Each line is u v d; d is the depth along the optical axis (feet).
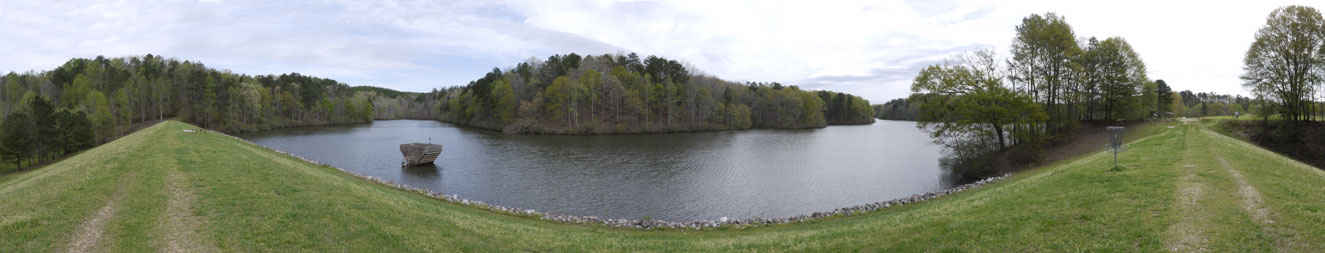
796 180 131.13
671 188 118.62
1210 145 86.28
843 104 592.60
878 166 159.22
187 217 49.90
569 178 132.26
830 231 56.03
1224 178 53.42
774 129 440.04
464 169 148.77
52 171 80.74
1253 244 34.63
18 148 148.97
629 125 377.50
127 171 68.39
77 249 40.96
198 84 390.42
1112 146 68.33
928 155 193.36
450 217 62.39
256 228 48.34
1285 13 125.39
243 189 62.18
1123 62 164.55
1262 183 50.29
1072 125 148.77
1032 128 131.85
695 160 176.76
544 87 435.12
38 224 45.96
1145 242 37.17
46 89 321.52
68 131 177.37
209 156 86.94
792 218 77.20
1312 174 59.00
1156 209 44.19
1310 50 121.90
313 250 44.19
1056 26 138.92
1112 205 47.01
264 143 241.55
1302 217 38.34
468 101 497.87
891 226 53.62
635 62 492.95
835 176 138.10
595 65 463.83
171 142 102.53
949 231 46.70
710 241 56.70
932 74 138.41
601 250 52.39
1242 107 374.02
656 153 202.39
